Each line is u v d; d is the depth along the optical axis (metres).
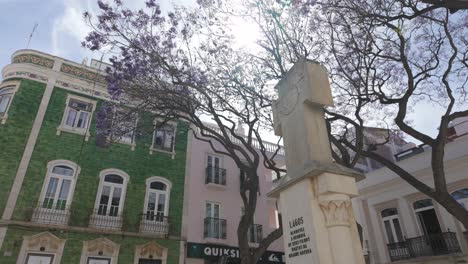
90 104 15.52
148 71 11.20
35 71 14.64
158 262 14.27
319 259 3.79
